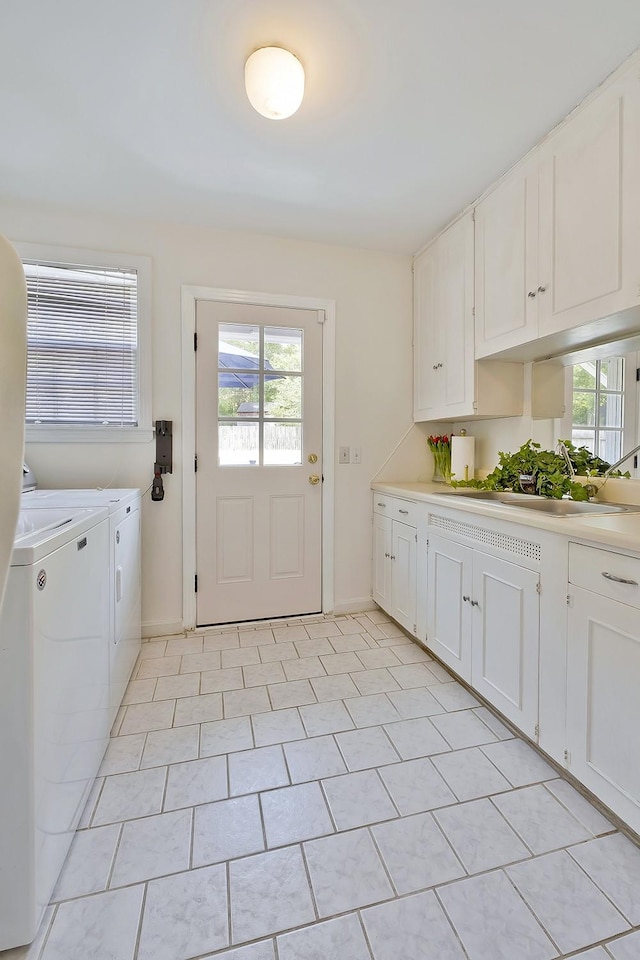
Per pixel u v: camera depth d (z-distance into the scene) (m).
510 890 1.06
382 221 2.47
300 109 1.64
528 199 1.88
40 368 2.35
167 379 2.51
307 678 2.06
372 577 2.95
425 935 0.97
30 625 0.91
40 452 2.36
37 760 0.94
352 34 1.35
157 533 2.53
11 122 1.71
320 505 2.82
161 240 2.48
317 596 2.84
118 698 1.75
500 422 2.58
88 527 1.31
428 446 2.99
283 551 2.76
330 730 1.68
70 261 2.34
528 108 1.64
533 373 2.30
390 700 1.88
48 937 0.95
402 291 2.93
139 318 2.45
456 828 1.24
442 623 2.09
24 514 1.46
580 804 1.33
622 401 1.82
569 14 1.29
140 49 1.40
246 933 0.97
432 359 2.69
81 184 2.11
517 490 2.24
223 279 2.57
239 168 1.99
